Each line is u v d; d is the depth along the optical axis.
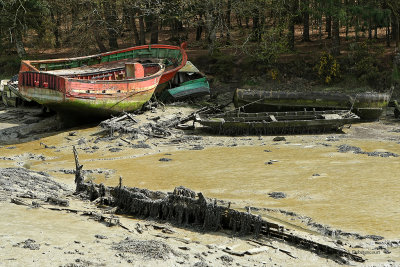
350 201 18.59
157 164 25.94
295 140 30.70
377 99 35.31
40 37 56.59
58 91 32.16
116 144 30.62
